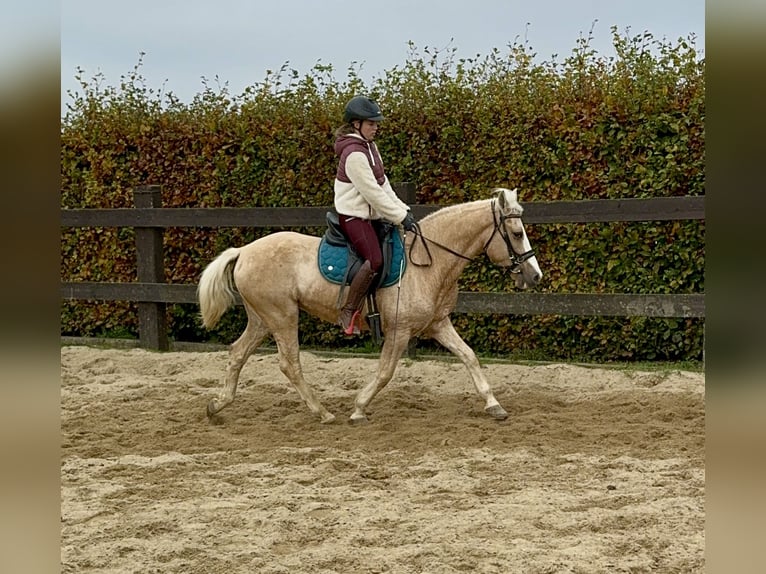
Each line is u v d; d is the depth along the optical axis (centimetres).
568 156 847
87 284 997
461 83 893
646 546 391
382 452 577
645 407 686
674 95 807
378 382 648
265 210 912
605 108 823
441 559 375
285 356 655
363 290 617
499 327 903
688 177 813
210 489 496
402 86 910
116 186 1063
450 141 891
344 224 619
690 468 518
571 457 545
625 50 841
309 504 459
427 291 635
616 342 866
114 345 1016
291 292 643
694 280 828
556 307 812
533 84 870
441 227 640
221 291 650
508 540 400
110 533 421
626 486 483
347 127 624
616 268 849
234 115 990
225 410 713
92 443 612
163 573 371
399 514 441
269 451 583
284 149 960
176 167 1026
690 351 841
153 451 593
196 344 993
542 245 874
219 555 387
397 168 912
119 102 1065
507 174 876
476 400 734
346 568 370
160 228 981
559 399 727
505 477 509
